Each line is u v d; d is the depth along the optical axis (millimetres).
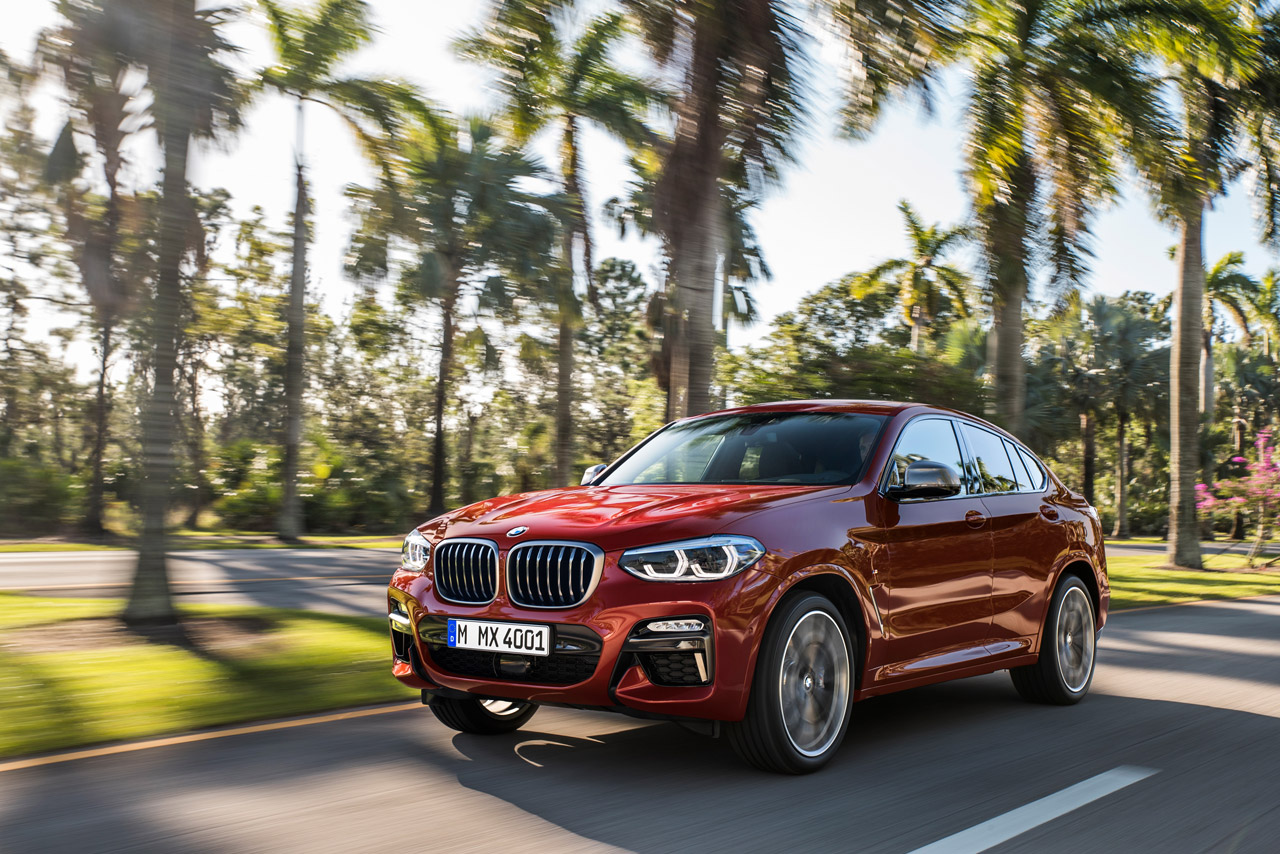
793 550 4207
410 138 17875
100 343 27375
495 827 3551
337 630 8406
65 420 33344
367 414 39406
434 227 24391
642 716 4004
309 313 38625
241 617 9195
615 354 49750
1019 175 13961
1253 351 54906
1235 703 6105
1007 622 5531
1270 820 3754
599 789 4023
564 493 4934
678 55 10352
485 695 4289
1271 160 19781
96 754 4477
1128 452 59438
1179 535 21156
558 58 12109
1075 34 14398
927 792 4059
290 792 3953
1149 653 8242
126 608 8727
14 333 27797
